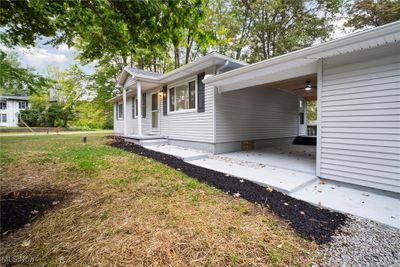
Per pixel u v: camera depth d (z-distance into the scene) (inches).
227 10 531.5
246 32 576.7
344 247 73.0
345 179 138.5
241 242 72.6
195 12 101.9
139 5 87.3
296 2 484.7
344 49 125.3
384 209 102.8
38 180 134.7
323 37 500.1
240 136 287.1
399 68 114.5
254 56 577.6
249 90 296.2
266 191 124.9
